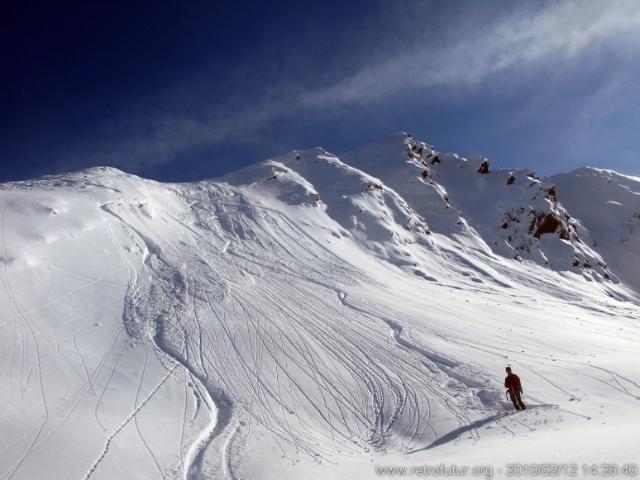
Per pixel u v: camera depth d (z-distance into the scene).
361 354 18.77
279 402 14.56
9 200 23.50
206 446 11.43
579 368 17.05
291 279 26.45
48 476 9.24
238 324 19.53
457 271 38.94
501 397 15.18
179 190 36.69
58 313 17.31
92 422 11.59
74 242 22.61
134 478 9.51
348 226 38.41
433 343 20.30
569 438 9.03
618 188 80.69
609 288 53.41
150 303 20.02
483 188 64.69
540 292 39.53
